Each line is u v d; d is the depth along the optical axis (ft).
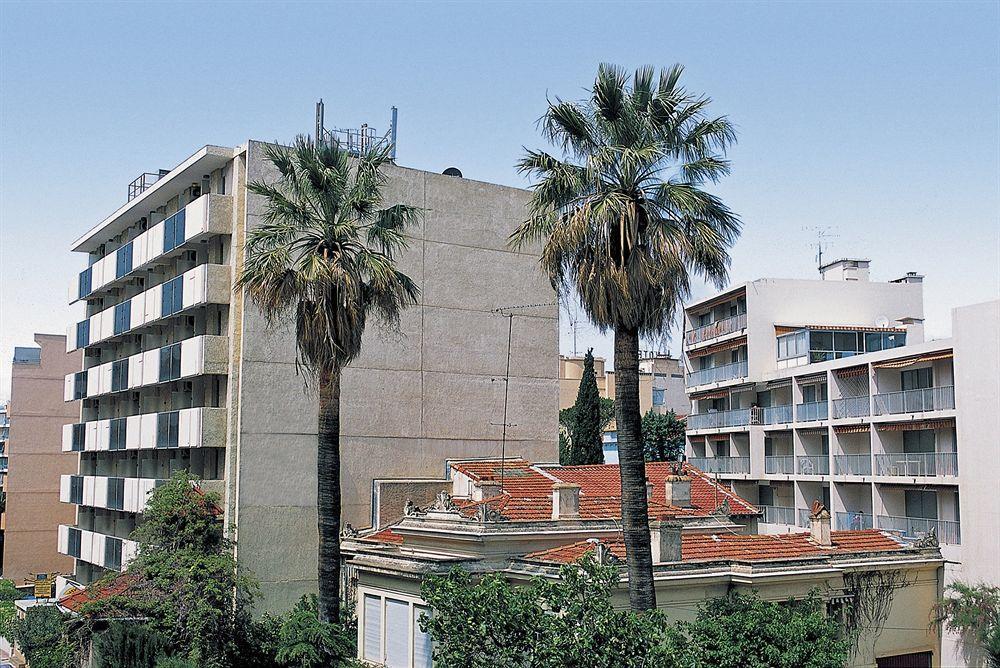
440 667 72.28
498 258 152.56
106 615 104.37
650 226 80.43
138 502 149.79
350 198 101.09
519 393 152.35
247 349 129.18
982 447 140.87
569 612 68.69
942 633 111.75
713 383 220.43
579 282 80.59
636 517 77.92
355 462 136.15
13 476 252.01
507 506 112.68
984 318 141.59
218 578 103.45
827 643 74.54
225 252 137.80
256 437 128.47
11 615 178.29
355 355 97.45
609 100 83.30
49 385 258.98
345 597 121.90
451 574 77.15
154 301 150.61
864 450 176.04
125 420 159.12
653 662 65.36
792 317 208.64
